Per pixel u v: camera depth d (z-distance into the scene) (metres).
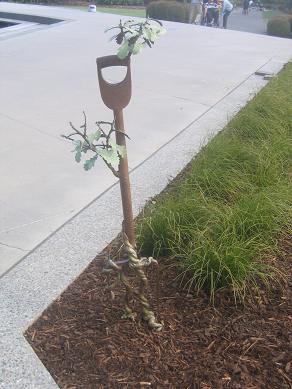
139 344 2.53
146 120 6.19
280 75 8.14
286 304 2.83
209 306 2.80
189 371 2.37
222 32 14.02
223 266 2.84
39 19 15.68
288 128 5.34
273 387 2.29
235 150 4.39
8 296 2.89
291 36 20.73
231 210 3.38
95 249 3.37
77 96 7.22
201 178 3.96
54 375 2.35
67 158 4.97
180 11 20.53
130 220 2.56
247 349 2.50
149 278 3.03
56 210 3.95
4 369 2.38
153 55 10.26
